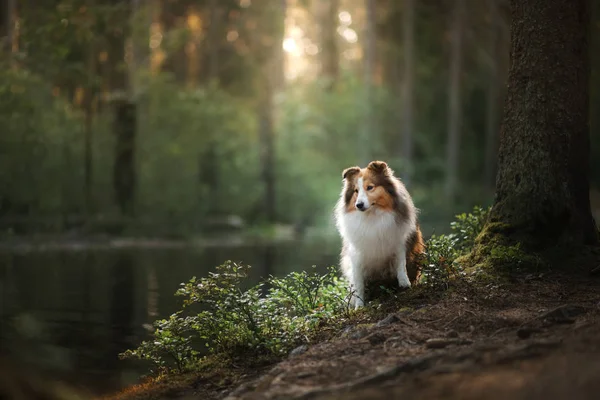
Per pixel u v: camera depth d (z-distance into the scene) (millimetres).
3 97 21625
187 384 5969
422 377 4344
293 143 38094
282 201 35062
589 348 4332
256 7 35875
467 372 4312
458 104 40406
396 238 7480
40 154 23859
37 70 22672
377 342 5555
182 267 15648
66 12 21500
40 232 22234
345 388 4477
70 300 11102
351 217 7559
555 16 7672
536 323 5426
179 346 6832
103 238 21984
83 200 24453
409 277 7812
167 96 28328
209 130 30266
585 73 7816
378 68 47969
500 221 7797
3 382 5555
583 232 7660
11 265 15641
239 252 19766
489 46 42938
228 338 6645
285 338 6383
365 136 40469
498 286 6910
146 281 13289
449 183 38312
